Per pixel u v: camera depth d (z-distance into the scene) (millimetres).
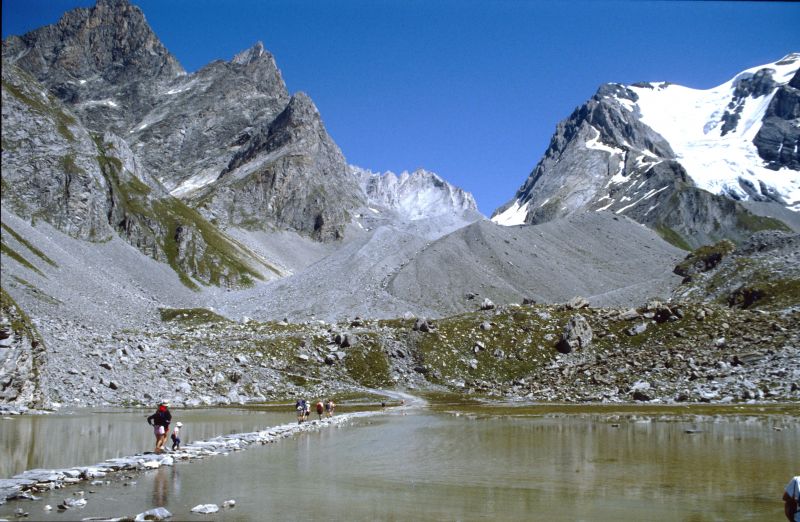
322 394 114938
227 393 105750
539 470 37375
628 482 33219
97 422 64312
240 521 23953
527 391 118750
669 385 104938
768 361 104688
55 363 93562
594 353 131625
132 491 29156
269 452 45375
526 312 153625
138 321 194875
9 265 180750
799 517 17109
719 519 25000
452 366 134375
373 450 46844
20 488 28484
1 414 71625
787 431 56844
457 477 34969
